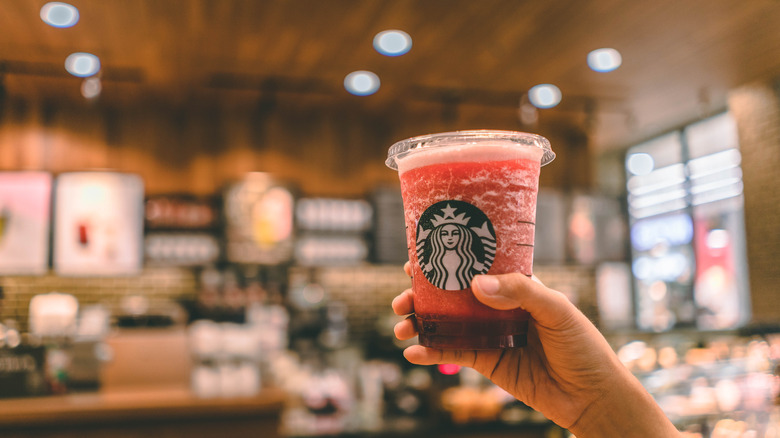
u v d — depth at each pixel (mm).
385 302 5531
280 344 4434
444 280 780
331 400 3631
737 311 5250
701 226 5609
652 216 6188
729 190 5234
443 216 776
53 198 4488
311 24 3281
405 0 3014
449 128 5141
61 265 4480
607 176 6207
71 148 4527
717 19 3291
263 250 4777
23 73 3939
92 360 3391
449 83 4250
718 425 2719
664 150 6039
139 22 3217
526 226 796
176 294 5020
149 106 4672
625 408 861
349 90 4391
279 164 4867
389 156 897
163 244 4656
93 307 4832
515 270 778
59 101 4488
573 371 875
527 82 4258
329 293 5395
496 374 971
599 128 5527
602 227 5707
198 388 3443
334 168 4980
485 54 3738
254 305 4844
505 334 785
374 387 4090
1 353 3154
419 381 3684
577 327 830
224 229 4719
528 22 3283
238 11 3113
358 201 5031
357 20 3252
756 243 4602
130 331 3770
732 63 3979
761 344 3340
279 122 4902
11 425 2824
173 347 3545
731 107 4746
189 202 4695
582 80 4242
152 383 3479
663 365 3176
